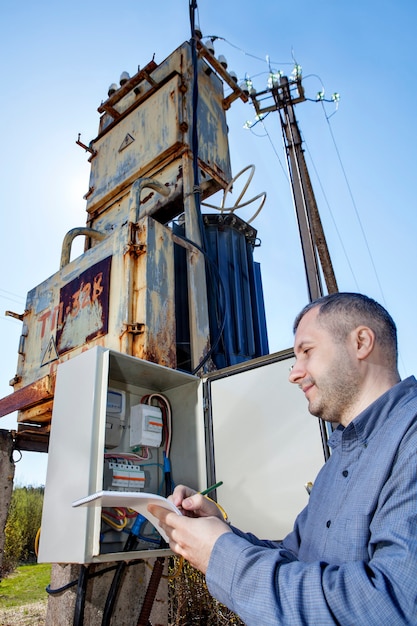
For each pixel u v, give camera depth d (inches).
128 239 93.0
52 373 97.4
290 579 27.3
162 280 93.0
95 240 132.6
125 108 144.6
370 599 24.4
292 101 300.2
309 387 40.8
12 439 108.9
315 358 40.1
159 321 88.6
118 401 77.4
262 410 73.5
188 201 114.0
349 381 38.3
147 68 138.4
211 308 110.4
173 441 82.2
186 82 128.6
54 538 59.3
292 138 279.1
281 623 25.5
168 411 82.5
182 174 117.7
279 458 69.1
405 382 36.4
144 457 77.5
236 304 117.5
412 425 32.2
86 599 67.6
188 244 109.5
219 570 30.0
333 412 40.0
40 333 109.3
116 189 133.8
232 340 112.4
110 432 74.9
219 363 105.7
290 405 70.9
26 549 372.8
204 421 79.3
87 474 57.6
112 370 75.7
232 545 30.8
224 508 72.0
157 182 111.3
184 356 109.6
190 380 82.7
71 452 61.8
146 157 127.6
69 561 55.2
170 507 37.2
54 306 107.3
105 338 88.9
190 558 33.6
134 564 73.8
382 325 39.6
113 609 69.3
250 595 27.7
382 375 38.3
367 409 35.9
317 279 193.0
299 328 43.2
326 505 37.0
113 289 92.0
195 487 76.1
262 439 71.9
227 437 75.8
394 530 27.0
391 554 26.1
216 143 135.9
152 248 93.6
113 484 70.2
